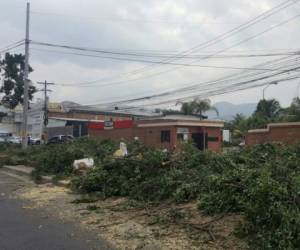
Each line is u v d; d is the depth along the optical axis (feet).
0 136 210.79
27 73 131.03
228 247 27.30
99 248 28.45
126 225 34.58
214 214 33.91
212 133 176.35
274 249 25.23
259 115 213.05
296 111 174.50
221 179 34.96
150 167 48.21
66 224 35.91
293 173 33.45
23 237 31.42
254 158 44.45
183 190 40.57
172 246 28.43
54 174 70.54
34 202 47.32
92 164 66.33
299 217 25.43
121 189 47.73
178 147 59.31
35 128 193.26
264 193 28.45
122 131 188.14
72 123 273.33
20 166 92.99
